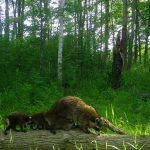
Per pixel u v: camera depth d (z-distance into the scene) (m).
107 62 19.89
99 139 5.93
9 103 10.33
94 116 6.22
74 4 14.77
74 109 6.19
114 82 15.12
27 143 5.75
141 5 24.41
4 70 13.92
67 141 5.86
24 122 5.96
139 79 15.98
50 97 11.23
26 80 12.84
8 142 5.72
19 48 16.03
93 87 14.27
